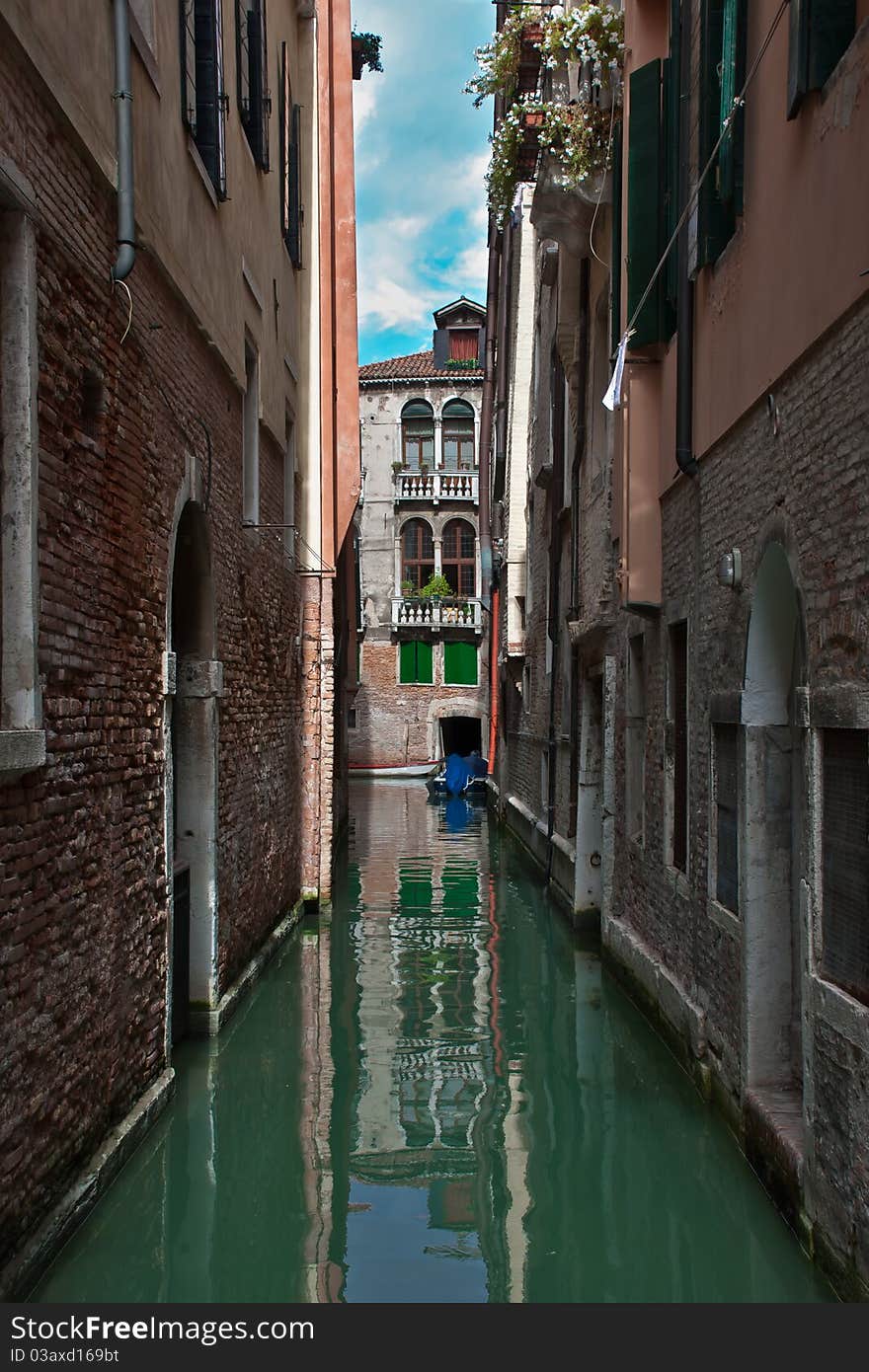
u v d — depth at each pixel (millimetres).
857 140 4383
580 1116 6820
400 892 15281
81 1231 4992
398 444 39656
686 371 7504
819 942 4891
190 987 8258
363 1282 4867
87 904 5246
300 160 13422
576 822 13422
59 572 4891
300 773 13227
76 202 5082
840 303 4562
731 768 6691
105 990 5531
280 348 11484
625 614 10273
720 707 6742
